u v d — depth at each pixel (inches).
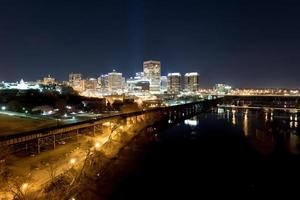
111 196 2723.9
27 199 2234.3
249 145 5014.8
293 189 3041.3
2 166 2783.0
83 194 2662.4
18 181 2490.2
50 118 6146.7
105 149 3961.6
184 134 6122.1
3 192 2319.1
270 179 3331.7
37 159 3287.4
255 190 3019.2
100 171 3270.2
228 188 3036.4
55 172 2783.0
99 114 7460.6
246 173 3523.6
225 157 4212.6
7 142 3336.6
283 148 4773.6
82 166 3100.4
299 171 3597.4
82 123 4613.7
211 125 7623.0
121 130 5290.4
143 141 5152.6
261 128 6894.7
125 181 3097.9
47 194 2406.5
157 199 2723.9
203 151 4569.4
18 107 7367.1
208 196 2839.6
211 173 3496.6
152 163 3801.7
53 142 3956.7
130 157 4020.7
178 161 3944.4
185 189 2987.2
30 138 3570.4
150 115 7539.4
